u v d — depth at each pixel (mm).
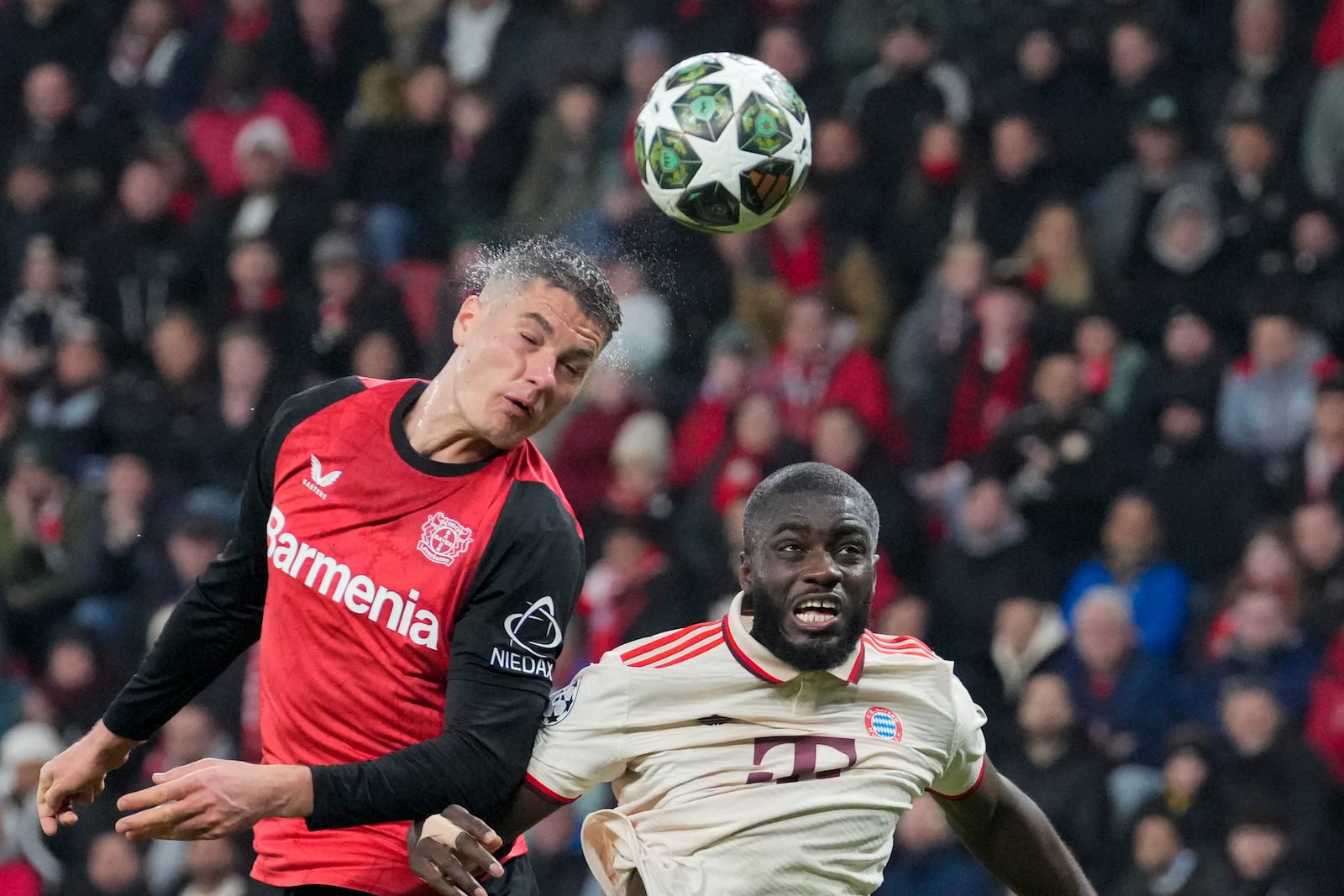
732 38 46438
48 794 17422
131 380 46281
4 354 46438
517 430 15883
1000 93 44156
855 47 45594
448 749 15328
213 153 49594
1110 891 32375
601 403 39750
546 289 15922
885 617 35844
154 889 36500
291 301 44344
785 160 18688
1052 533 36875
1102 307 39906
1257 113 41062
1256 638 34125
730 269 41969
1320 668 33969
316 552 15992
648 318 40875
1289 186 40844
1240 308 39938
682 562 37594
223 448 42875
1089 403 38281
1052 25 44594
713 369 39906
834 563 16062
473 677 15594
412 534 15867
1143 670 34219
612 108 45625
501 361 15797
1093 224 41562
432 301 43844
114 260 48156
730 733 16406
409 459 16047
